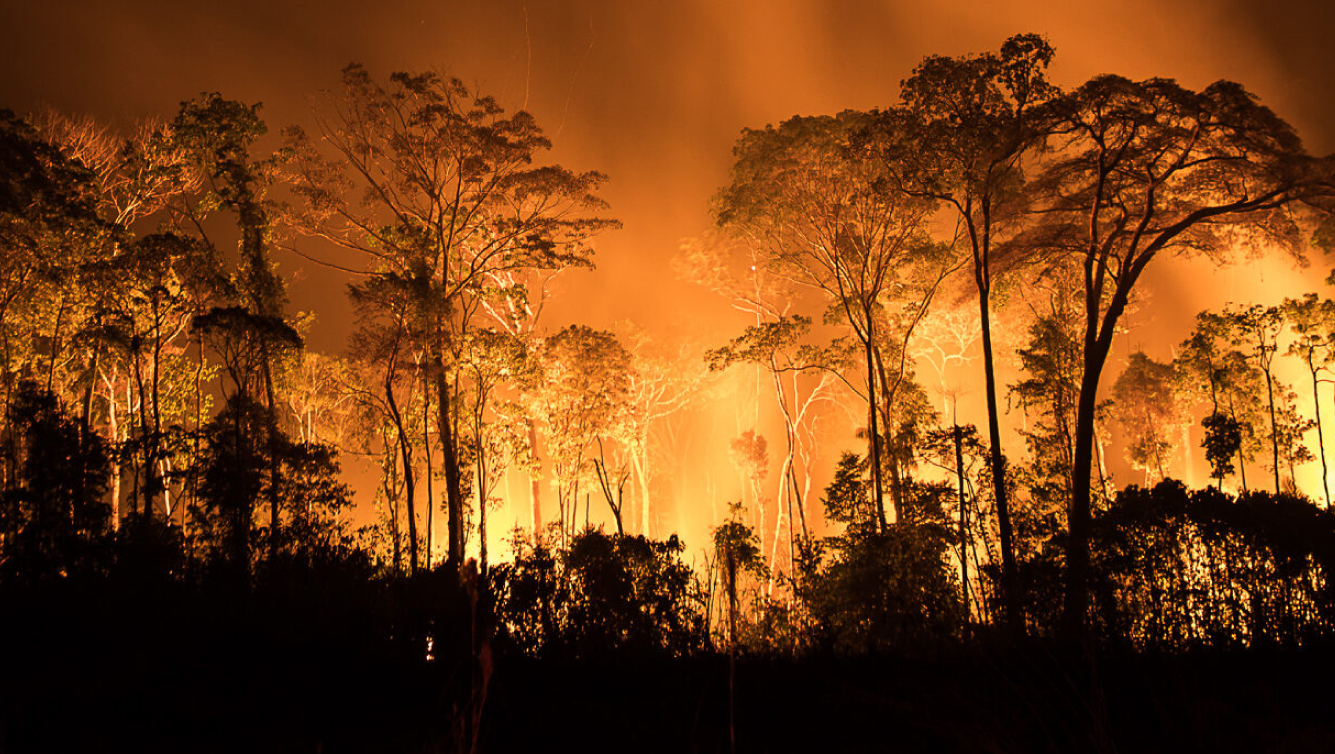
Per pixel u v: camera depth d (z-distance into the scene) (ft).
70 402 99.86
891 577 40.42
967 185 81.15
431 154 110.11
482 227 115.14
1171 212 84.02
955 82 77.71
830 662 32.22
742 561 53.36
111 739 24.86
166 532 55.98
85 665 30.94
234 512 66.23
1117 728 22.18
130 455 65.67
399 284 94.58
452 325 104.78
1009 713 22.81
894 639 36.60
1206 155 75.66
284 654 32.32
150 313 88.99
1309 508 35.91
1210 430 84.23
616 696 28.81
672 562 42.01
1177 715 23.11
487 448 115.75
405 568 55.57
